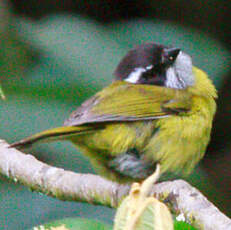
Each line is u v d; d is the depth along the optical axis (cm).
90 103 814
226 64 1209
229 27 1449
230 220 606
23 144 716
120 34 1193
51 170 845
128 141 790
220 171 1331
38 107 1051
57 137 740
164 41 1212
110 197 805
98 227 599
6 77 1099
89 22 1196
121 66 945
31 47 1142
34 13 1485
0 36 1135
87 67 1106
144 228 421
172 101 834
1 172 884
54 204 1036
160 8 1484
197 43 1219
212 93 926
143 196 426
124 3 1518
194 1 1462
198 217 626
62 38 1146
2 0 1179
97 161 810
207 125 866
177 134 826
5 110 1041
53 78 1092
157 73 921
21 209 1030
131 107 800
